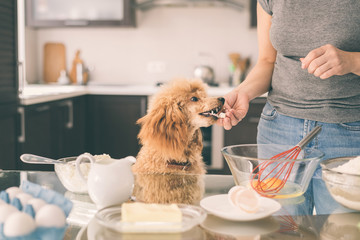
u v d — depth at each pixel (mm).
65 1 3662
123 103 3418
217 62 3920
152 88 3555
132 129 3438
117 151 3480
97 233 791
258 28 1477
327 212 900
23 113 2633
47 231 686
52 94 2895
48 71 4035
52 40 4004
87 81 4008
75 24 3633
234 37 3875
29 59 3910
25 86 3650
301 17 1242
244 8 3703
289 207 925
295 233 798
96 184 909
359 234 794
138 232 766
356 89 1242
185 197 979
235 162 976
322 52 1061
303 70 1283
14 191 842
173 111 1555
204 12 3875
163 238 760
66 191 1055
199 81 1756
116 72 4008
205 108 1630
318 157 950
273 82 1403
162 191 1026
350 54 1075
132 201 946
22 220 668
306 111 1291
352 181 855
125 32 3953
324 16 1209
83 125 3432
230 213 826
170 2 3641
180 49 3936
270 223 845
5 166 2514
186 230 790
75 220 874
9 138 2545
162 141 1512
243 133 3303
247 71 3873
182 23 3906
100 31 3969
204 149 3404
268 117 1405
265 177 970
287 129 1340
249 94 1387
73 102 3258
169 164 1533
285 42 1293
